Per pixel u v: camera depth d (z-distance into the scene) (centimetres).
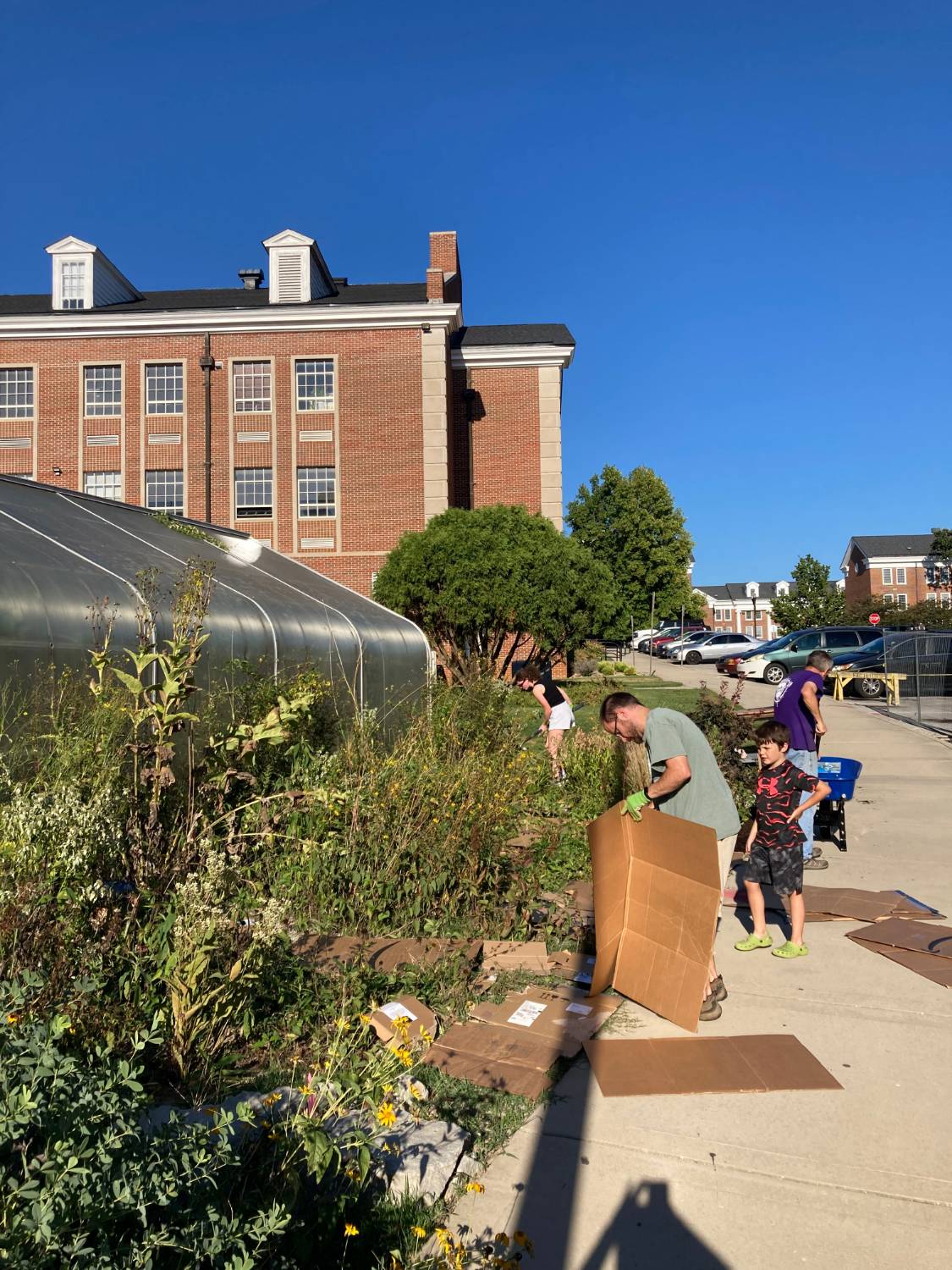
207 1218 223
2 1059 225
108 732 498
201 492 2806
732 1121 355
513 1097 368
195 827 495
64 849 357
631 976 472
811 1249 282
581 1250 280
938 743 1449
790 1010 463
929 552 8519
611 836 486
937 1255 279
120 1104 232
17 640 628
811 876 725
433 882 565
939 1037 431
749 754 1059
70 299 3027
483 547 2211
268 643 904
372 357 2803
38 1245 191
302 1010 420
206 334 2814
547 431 3156
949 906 641
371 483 2789
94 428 2820
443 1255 263
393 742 963
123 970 375
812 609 7325
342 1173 292
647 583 5641
